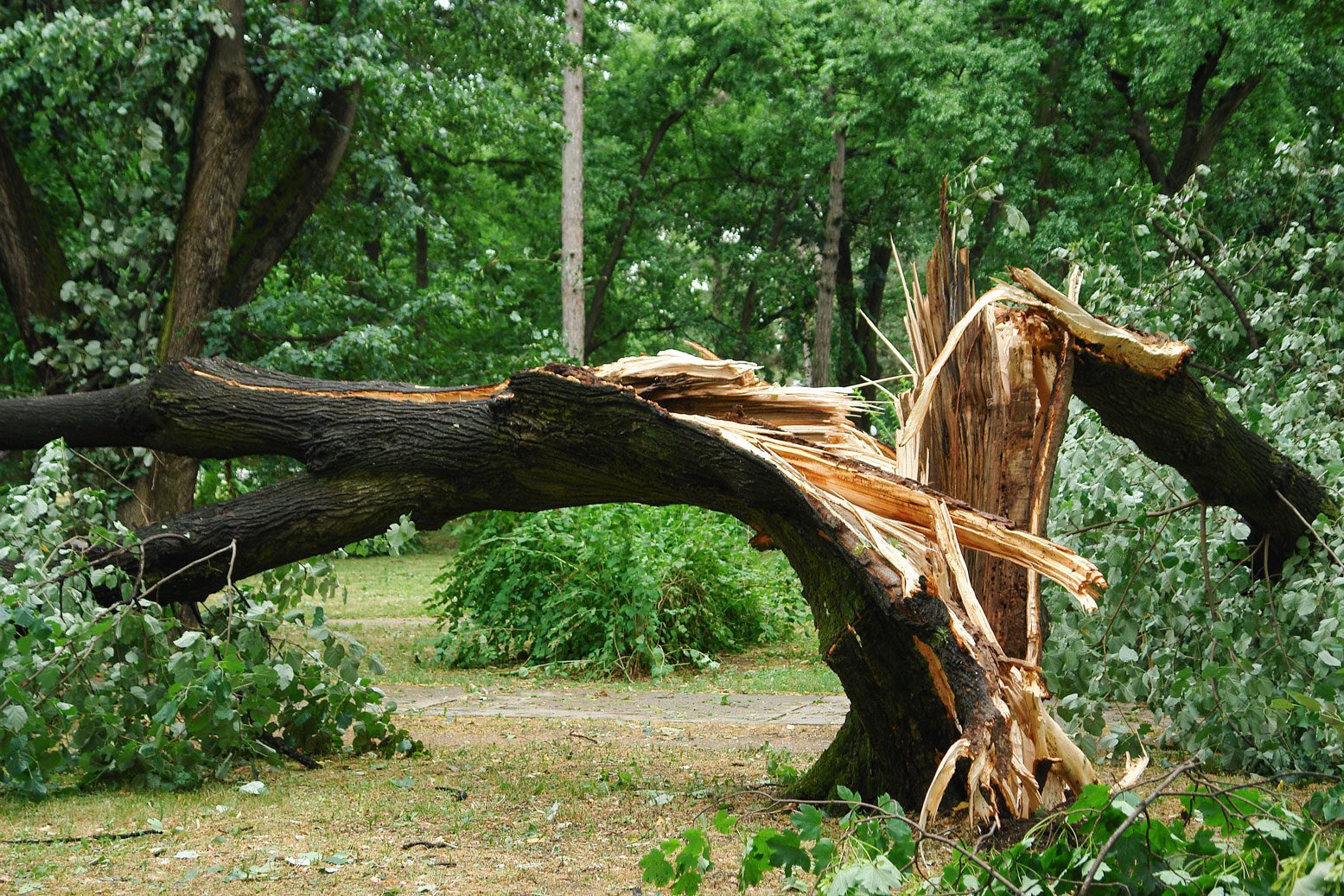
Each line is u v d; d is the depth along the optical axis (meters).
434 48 11.91
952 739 4.29
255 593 5.86
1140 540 5.60
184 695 5.00
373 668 5.91
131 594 5.24
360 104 11.41
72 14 8.77
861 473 4.23
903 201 27.72
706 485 4.47
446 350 11.32
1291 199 8.28
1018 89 19.66
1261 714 4.94
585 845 4.16
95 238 9.64
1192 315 7.92
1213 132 19.62
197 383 5.68
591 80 23.92
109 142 9.72
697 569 10.58
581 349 20.70
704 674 9.89
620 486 4.75
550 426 4.71
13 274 9.76
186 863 3.90
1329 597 5.05
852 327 31.34
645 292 30.19
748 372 4.64
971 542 4.15
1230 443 4.95
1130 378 4.71
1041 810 3.85
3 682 4.76
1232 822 2.84
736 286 33.31
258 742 5.63
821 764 4.79
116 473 9.59
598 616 10.09
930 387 4.46
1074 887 2.62
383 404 5.34
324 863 3.89
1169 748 5.83
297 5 10.29
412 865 3.87
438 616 10.98
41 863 3.88
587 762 5.93
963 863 2.76
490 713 7.80
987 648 3.88
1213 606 5.13
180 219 10.02
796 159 27.91
